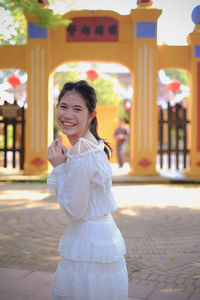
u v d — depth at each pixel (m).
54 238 5.36
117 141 14.85
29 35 12.09
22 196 8.82
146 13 11.83
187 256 4.59
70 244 1.94
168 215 6.90
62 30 12.14
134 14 11.82
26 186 10.45
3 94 12.48
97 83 18.91
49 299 3.18
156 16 11.89
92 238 1.92
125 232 5.71
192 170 12.35
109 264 1.92
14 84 13.49
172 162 18.84
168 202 8.20
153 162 12.23
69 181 1.86
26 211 7.16
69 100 1.95
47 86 12.13
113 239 1.97
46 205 7.76
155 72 12.12
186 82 27.94
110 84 18.98
